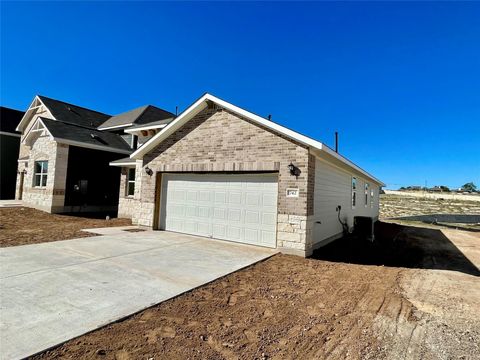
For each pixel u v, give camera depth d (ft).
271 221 28.58
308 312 14.14
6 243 26.50
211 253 25.21
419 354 10.46
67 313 12.17
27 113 72.33
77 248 24.89
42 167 56.08
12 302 13.05
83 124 69.31
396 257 29.94
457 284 20.52
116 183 63.36
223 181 32.17
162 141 36.76
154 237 31.81
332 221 36.50
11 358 8.66
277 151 27.81
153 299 14.32
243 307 14.32
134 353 9.58
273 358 9.84
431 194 162.50
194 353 9.86
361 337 11.69
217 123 32.09
